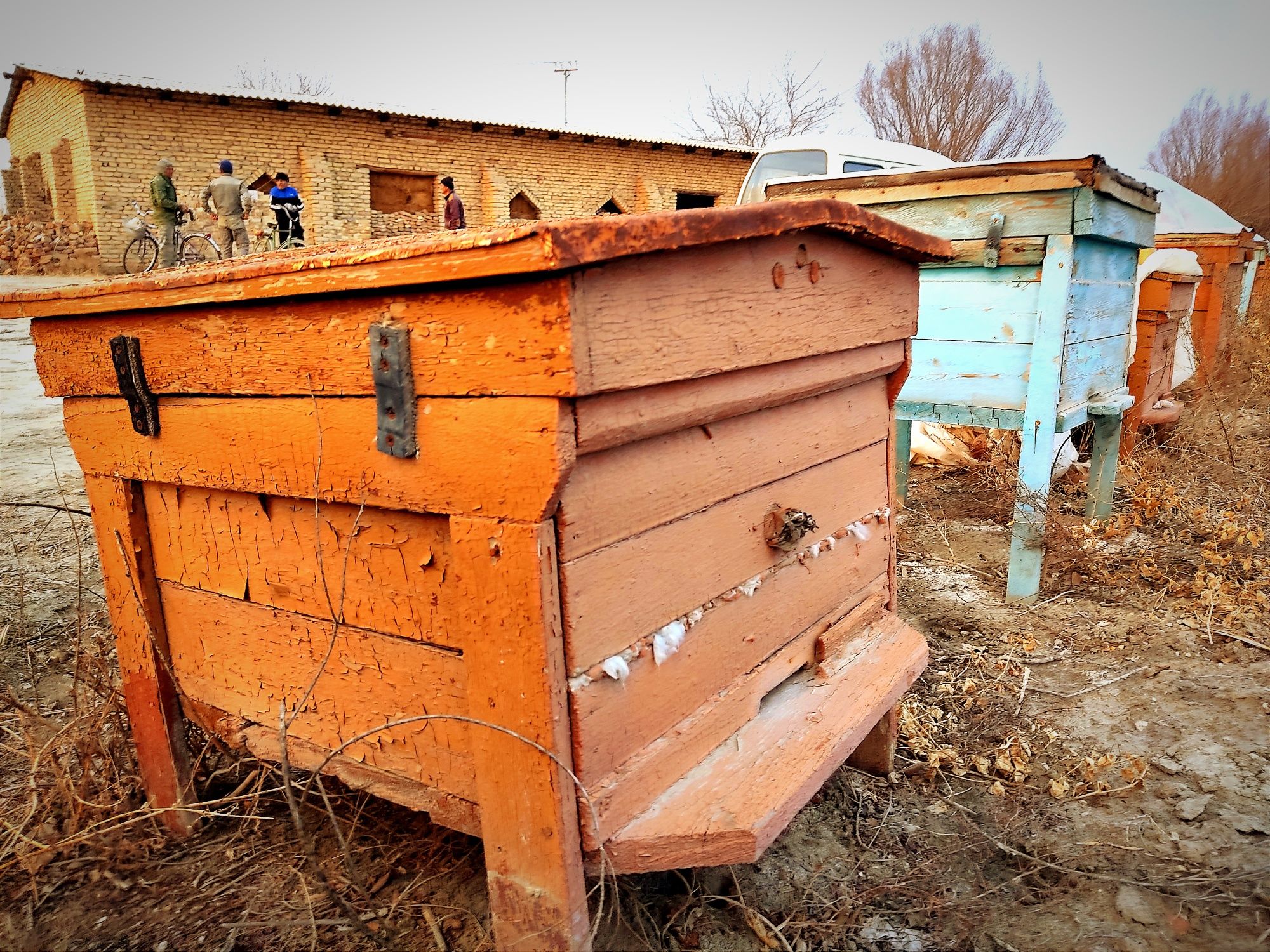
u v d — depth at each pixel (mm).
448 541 1375
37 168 18453
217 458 1653
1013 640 3359
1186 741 2566
